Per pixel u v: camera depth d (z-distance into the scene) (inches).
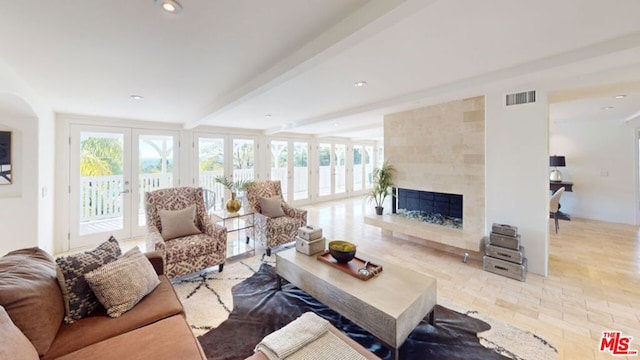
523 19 64.2
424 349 73.6
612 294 101.9
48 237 141.7
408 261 135.7
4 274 54.6
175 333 56.0
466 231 139.6
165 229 119.4
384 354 71.8
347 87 119.1
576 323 84.7
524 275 113.7
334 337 55.1
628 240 165.2
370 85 116.4
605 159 211.5
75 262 64.5
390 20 56.7
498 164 126.0
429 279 81.9
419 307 72.6
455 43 76.7
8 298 48.5
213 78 101.8
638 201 199.6
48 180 140.6
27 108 110.0
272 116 186.2
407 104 143.0
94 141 167.3
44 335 50.8
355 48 79.4
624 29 69.6
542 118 113.5
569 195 228.1
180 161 203.8
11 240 117.9
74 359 48.2
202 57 83.0
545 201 114.7
